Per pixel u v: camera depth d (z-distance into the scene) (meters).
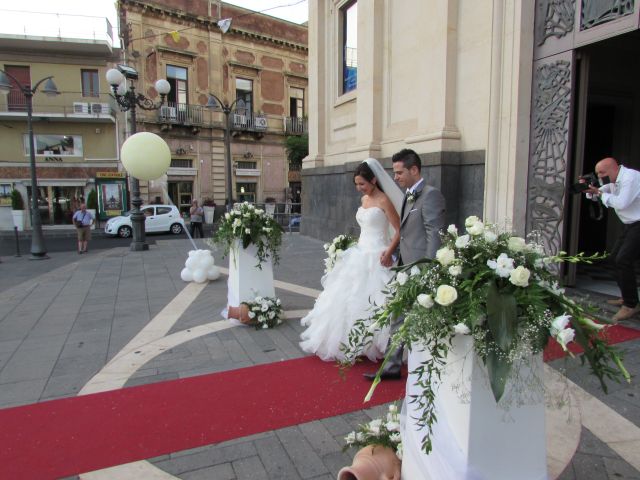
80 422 2.97
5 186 23.53
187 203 26.59
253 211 5.10
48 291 7.20
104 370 3.86
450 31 6.84
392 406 2.39
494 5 5.98
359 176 3.92
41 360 4.14
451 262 1.82
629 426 2.71
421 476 1.88
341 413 3.01
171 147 25.61
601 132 8.22
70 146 24.20
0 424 2.96
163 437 2.77
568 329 1.60
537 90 5.72
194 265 7.60
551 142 5.54
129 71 11.73
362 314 3.67
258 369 3.76
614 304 4.80
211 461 2.52
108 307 6.05
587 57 5.29
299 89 30.62
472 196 6.66
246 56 27.80
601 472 2.31
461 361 1.74
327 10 11.62
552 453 2.38
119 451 2.62
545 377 1.89
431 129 7.25
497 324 1.61
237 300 5.08
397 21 8.45
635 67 7.51
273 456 2.56
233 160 28.02
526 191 5.89
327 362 3.87
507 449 1.75
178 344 4.46
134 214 11.86
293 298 6.18
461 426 1.74
